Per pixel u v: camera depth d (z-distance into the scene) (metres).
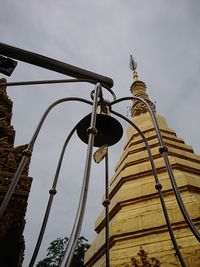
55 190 3.19
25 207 3.15
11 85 3.07
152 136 16.55
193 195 11.50
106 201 3.63
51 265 24.31
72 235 1.85
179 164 13.91
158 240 10.25
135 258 9.73
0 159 3.67
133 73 24.95
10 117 4.86
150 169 13.99
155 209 11.62
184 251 9.20
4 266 2.75
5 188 3.16
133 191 13.00
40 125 2.79
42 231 2.86
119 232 11.21
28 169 3.64
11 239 2.88
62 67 3.43
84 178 2.17
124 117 3.61
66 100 3.18
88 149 2.39
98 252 11.95
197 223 10.13
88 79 3.46
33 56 3.33
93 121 2.66
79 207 2.00
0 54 3.25
